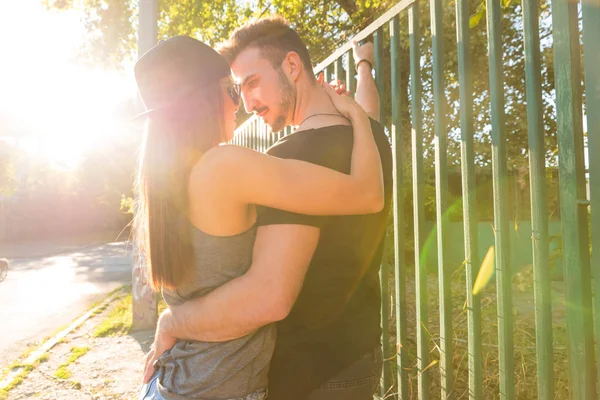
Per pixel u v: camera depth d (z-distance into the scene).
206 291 1.22
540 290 1.41
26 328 5.93
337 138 1.31
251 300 1.14
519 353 3.47
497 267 1.57
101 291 8.94
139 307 5.72
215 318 1.17
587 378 1.25
